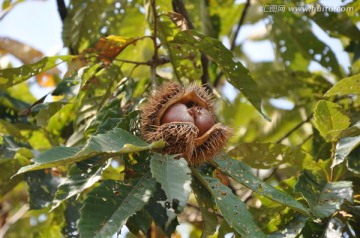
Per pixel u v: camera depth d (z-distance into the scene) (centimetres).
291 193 440
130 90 449
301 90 598
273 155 447
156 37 455
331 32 550
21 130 534
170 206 329
